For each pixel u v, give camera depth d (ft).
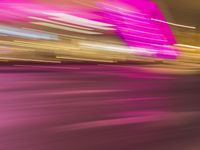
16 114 25.71
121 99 33.42
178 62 67.41
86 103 30.66
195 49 73.36
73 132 22.13
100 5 55.83
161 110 30.30
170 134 23.03
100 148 19.36
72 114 26.68
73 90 35.60
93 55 53.01
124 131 23.00
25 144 19.48
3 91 32.63
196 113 30.14
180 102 34.32
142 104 31.99
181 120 27.20
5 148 18.71
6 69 42.65
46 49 48.37
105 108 29.32
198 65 69.00
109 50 55.16
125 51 57.52
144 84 42.45
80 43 51.93
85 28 53.01
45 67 46.34
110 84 40.27
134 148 19.69
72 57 50.90
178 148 20.31
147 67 57.52
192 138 22.56
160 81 46.24
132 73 49.80
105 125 24.16
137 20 61.21
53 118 25.26
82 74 44.62
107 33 55.47
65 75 42.88
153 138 21.89
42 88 35.24
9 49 44.75
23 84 36.17
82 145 19.69
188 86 44.50
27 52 46.44
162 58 63.98
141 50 59.98
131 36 58.95
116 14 57.77
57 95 32.83
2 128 22.16
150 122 25.86
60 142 20.04
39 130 22.18
